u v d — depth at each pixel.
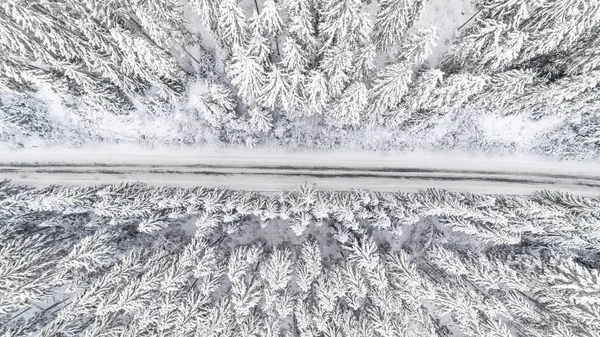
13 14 17.33
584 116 25.66
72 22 19.12
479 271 23.25
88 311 21.08
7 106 24.69
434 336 22.47
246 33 20.20
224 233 25.69
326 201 23.89
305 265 22.86
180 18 20.41
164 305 21.42
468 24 24.80
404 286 22.31
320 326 21.38
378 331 21.84
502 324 21.77
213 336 20.92
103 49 20.03
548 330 22.47
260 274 23.30
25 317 24.12
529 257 24.58
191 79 25.31
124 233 24.34
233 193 25.45
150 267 22.91
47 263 21.58
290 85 20.80
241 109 25.52
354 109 21.77
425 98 21.16
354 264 23.62
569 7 18.09
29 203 22.38
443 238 25.45
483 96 23.19
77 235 24.44
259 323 22.72
